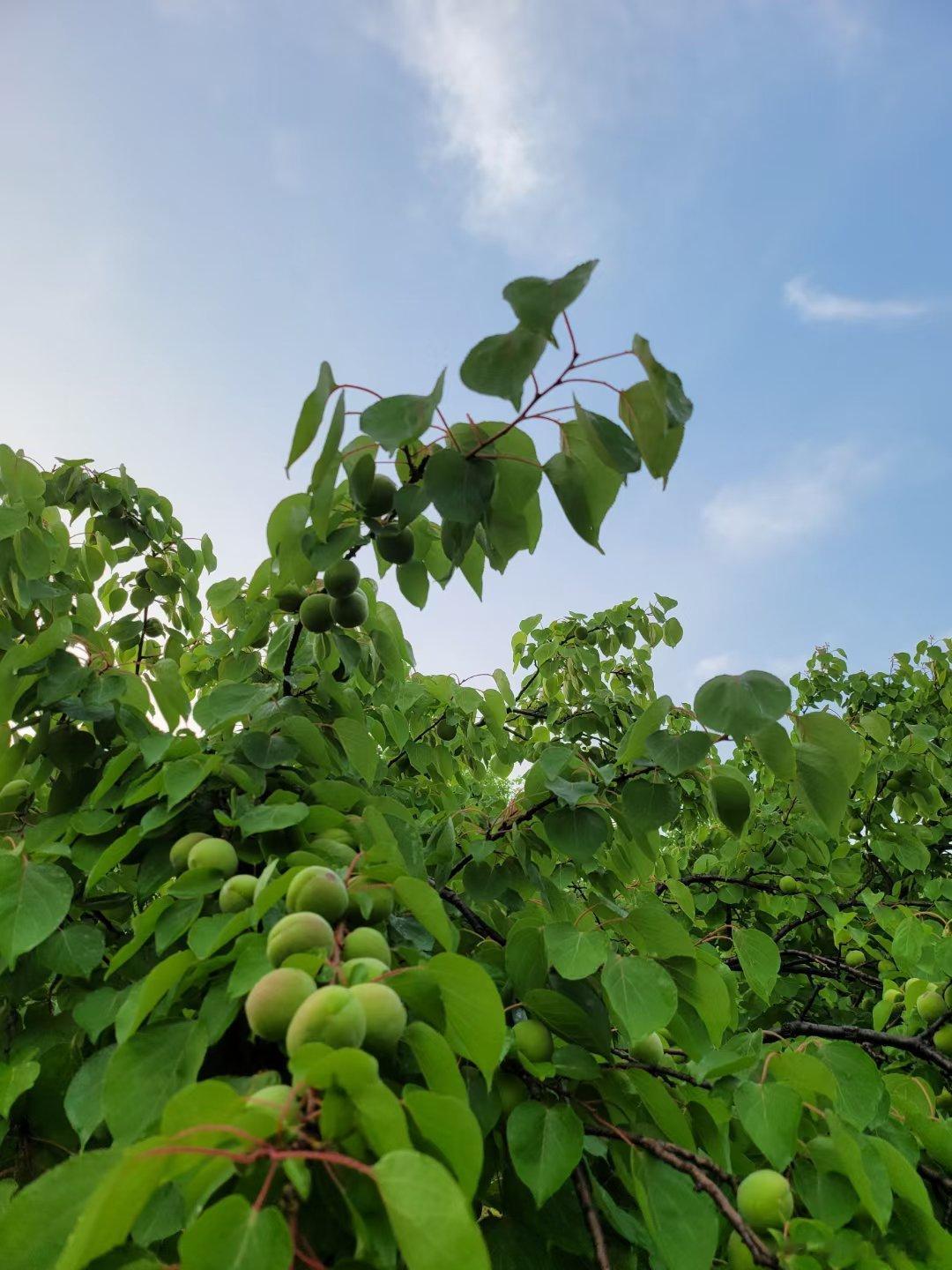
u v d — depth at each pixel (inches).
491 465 87.0
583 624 259.8
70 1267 41.2
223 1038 77.3
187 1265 41.2
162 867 93.4
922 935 126.3
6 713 108.9
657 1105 79.7
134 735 109.9
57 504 163.8
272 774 103.6
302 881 69.6
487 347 74.5
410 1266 41.5
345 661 110.0
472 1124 51.0
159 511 177.9
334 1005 52.7
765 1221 67.4
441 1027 65.2
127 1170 41.2
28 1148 88.4
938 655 320.8
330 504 87.8
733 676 90.2
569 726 211.9
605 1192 86.7
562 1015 83.8
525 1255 76.9
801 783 93.3
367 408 79.1
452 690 162.1
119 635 167.8
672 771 91.7
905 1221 74.7
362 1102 46.9
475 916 111.3
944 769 245.0
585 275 68.2
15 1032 98.2
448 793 164.6
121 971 96.5
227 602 151.6
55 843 96.6
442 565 109.8
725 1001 88.2
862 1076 85.0
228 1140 46.8
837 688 323.9
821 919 224.5
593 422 79.1
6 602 141.7
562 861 143.2
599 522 89.0
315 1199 52.2
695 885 211.3
